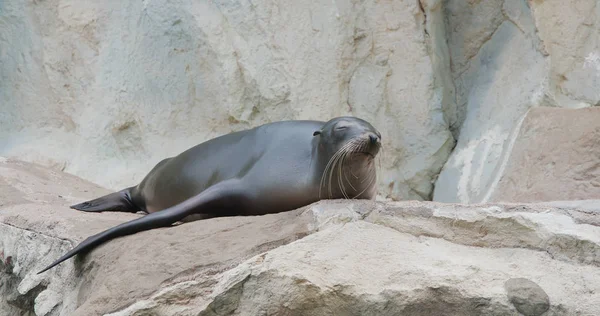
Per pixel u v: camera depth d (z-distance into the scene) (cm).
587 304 985
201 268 1111
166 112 2367
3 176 1909
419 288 1011
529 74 2192
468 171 2223
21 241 1508
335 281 1023
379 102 2317
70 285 1340
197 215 1500
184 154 1644
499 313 991
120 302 1109
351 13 2331
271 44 2311
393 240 1102
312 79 2305
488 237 1095
